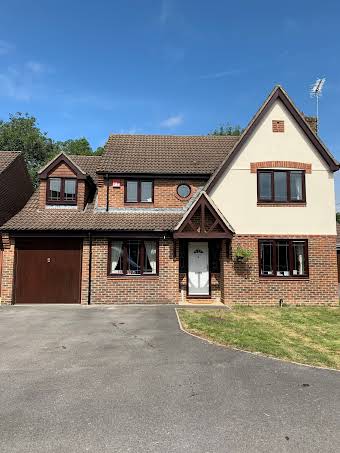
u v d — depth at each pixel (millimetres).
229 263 15680
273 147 16250
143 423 4973
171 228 15695
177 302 15836
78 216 16484
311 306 15320
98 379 6668
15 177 20578
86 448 4344
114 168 17016
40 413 5273
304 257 15891
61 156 17109
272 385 6375
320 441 4512
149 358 7938
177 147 19375
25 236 15883
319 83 19094
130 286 15836
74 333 10305
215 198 15953
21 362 7672
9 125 45625
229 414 5254
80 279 16078
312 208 16062
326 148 16234
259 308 14688
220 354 8242
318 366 7414
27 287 15969
